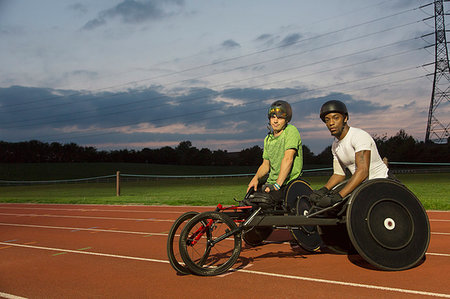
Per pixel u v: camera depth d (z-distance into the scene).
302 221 4.37
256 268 4.43
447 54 65.19
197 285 3.84
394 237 4.07
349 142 4.52
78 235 7.81
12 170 89.12
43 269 4.85
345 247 4.98
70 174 89.69
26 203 18.66
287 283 3.80
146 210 12.83
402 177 37.47
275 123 5.30
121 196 20.33
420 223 4.21
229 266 4.25
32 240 7.35
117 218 10.79
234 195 18.19
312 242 5.14
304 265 4.50
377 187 4.18
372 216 4.07
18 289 3.95
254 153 127.56
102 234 7.82
